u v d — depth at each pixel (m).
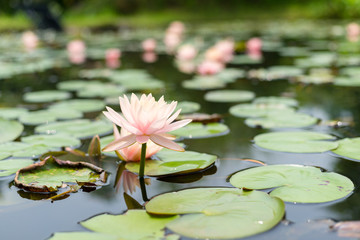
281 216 1.24
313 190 1.32
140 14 10.12
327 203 1.29
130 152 1.47
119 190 1.36
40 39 5.99
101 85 2.46
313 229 1.22
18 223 1.26
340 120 1.76
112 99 2.09
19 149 1.56
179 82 2.58
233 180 1.37
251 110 1.89
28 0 7.14
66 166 1.43
